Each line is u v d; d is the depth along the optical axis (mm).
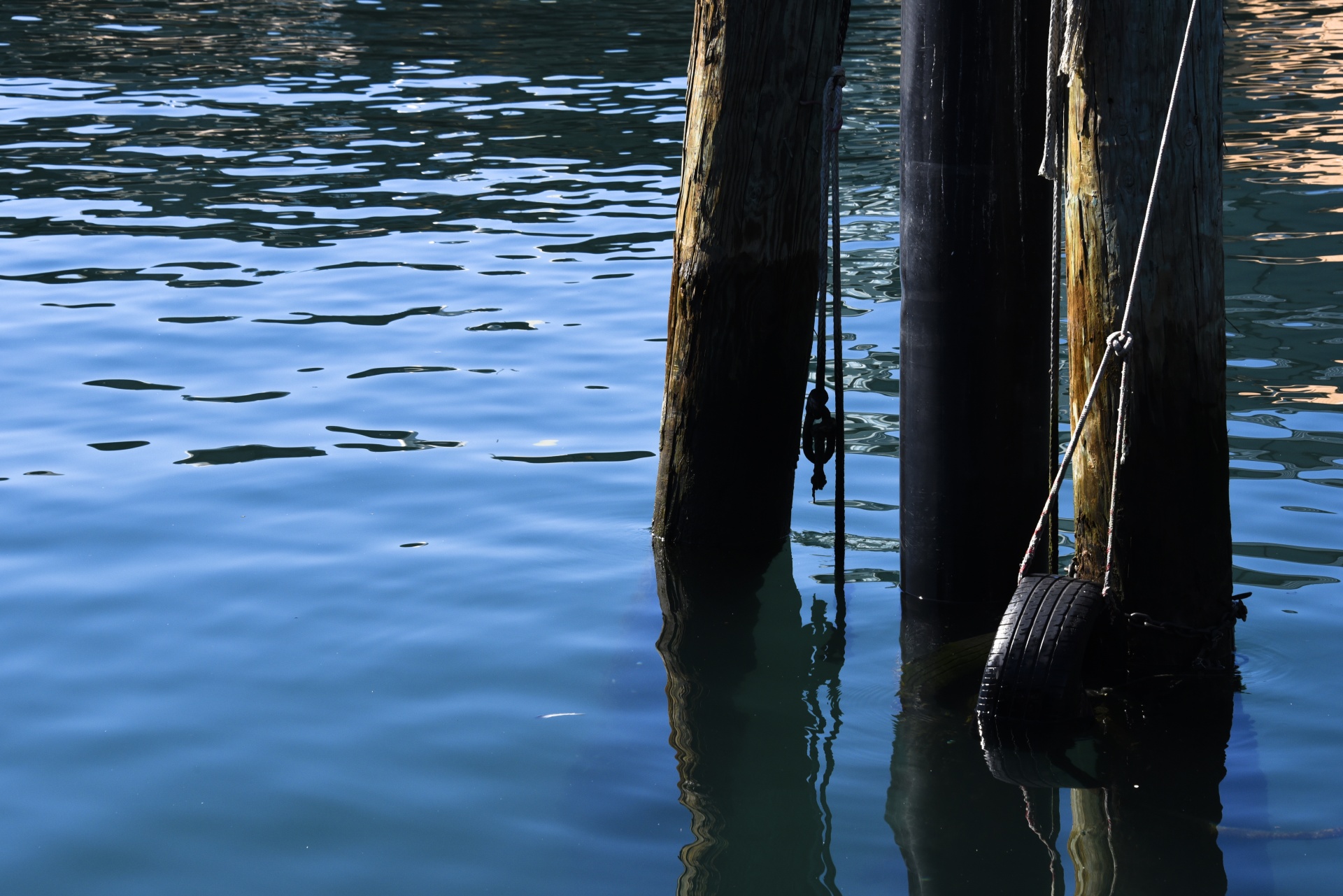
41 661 4742
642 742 4266
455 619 5082
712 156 5562
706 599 5332
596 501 6133
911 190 5016
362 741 4258
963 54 4797
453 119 15883
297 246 10766
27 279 9812
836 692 4594
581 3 24953
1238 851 3646
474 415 7156
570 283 9672
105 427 7004
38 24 22938
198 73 18906
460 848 3709
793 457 5898
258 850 3707
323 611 5125
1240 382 7273
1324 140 13500
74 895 3531
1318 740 4176
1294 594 5023
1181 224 4305
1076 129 4379
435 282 9742
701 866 3623
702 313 5676
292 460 6555
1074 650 4305
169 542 5688
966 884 3535
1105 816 3836
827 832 3781
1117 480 4484
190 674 4660
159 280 9789
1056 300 4707
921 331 5074
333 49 20891
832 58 5527
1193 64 4211
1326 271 9312
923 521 5230
